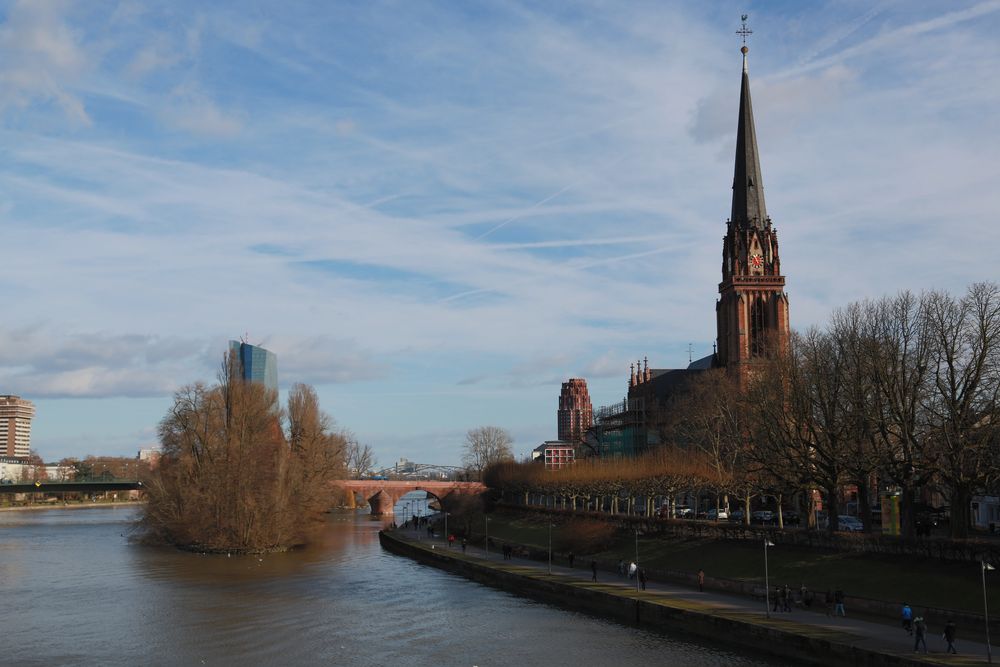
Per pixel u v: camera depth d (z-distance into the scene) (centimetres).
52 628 9106
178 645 8381
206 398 16862
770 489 12375
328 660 7844
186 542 16450
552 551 14225
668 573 11162
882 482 12988
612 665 7556
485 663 7706
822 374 10806
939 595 7906
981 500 14638
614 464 16688
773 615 8325
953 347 9450
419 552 15712
